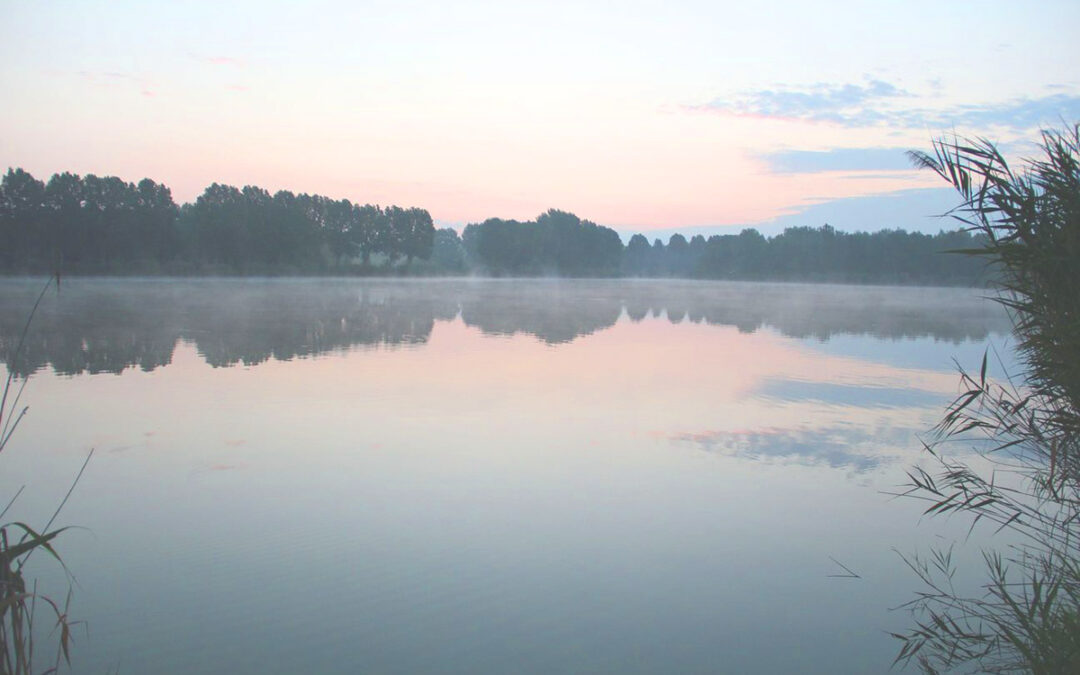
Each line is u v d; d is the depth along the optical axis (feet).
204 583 21.08
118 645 17.95
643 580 21.84
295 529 25.04
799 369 60.70
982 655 17.10
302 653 17.75
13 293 136.87
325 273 257.14
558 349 72.64
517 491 29.12
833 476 31.27
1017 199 13.70
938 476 30.83
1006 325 109.19
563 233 349.82
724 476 31.19
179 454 33.50
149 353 64.39
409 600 20.27
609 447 35.47
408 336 82.17
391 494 28.58
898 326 106.22
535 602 20.36
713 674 16.94
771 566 22.77
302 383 51.13
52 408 42.45
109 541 23.97
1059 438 14.40
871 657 17.92
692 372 58.49
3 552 11.58
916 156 14.55
